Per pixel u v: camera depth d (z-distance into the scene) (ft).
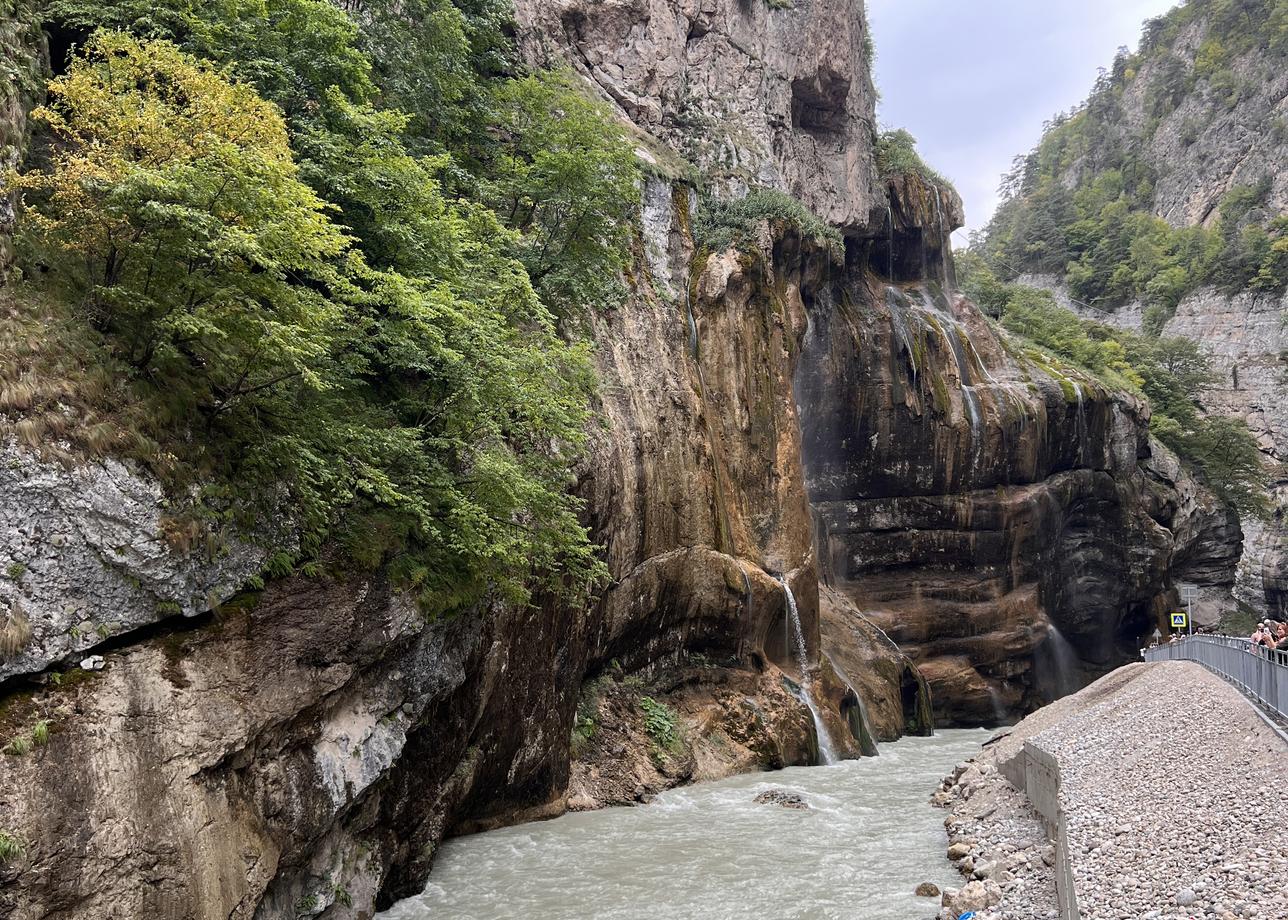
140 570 30.76
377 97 62.95
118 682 29.37
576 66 106.93
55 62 44.86
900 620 135.44
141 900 27.96
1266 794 36.35
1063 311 238.27
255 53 49.01
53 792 26.14
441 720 49.55
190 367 36.14
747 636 91.40
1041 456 153.48
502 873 50.37
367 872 42.39
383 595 41.63
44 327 30.96
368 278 43.19
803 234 119.85
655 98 113.60
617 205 77.10
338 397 44.65
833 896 46.09
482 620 51.98
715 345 100.17
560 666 65.82
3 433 27.53
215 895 30.55
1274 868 28.73
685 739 79.36
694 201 106.83
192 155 33.88
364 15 65.31
